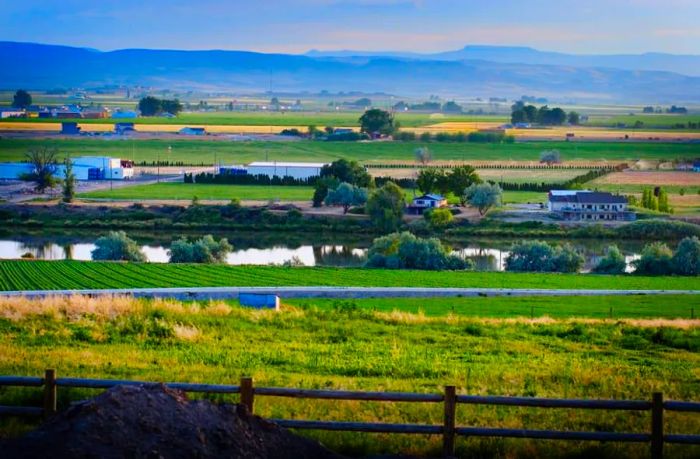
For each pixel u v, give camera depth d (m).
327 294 149.50
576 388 56.16
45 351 65.38
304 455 36.50
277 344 74.12
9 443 33.97
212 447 34.66
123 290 149.62
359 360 66.69
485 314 120.19
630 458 41.38
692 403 39.69
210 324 83.50
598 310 127.00
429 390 54.75
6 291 149.25
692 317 119.25
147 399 35.53
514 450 41.47
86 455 33.16
